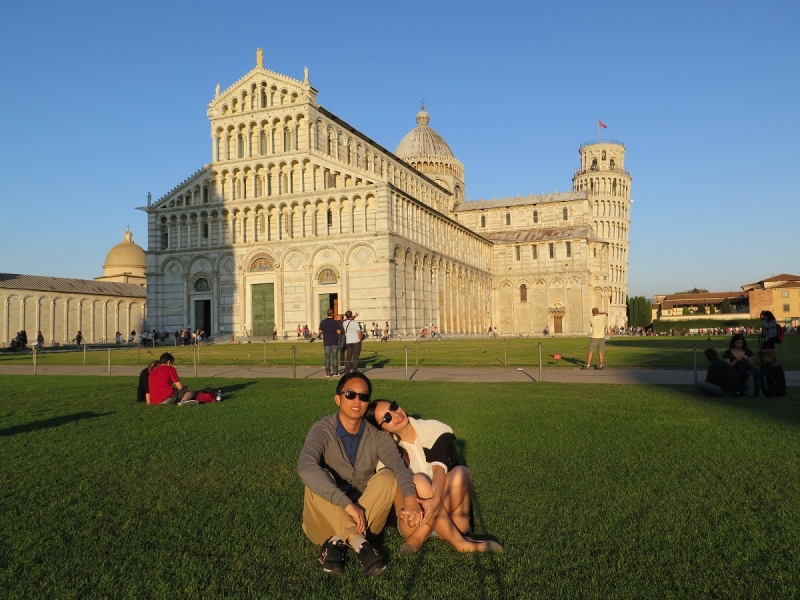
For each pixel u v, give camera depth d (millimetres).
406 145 142125
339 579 7836
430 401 21469
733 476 11719
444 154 141500
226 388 27422
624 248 172250
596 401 21203
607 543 8711
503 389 25125
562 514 9852
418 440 9570
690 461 12844
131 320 121000
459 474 9055
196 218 92375
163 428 17312
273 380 31250
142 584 7727
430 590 7449
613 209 170500
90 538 9227
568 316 126312
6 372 40688
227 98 90812
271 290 88250
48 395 25438
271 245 87875
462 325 112438
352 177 84562
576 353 49281
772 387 21547
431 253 98000
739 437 14945
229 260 90438
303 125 86938
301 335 84875
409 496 8422
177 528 9594
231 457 13883
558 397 22359
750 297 151000
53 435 16406
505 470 12305
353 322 35375
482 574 7844
